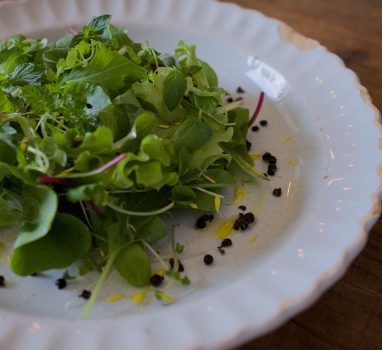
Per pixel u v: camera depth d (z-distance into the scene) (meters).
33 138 0.26
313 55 0.36
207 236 0.28
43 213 0.24
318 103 0.33
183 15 0.40
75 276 0.25
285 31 0.38
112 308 0.24
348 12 0.46
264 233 0.28
